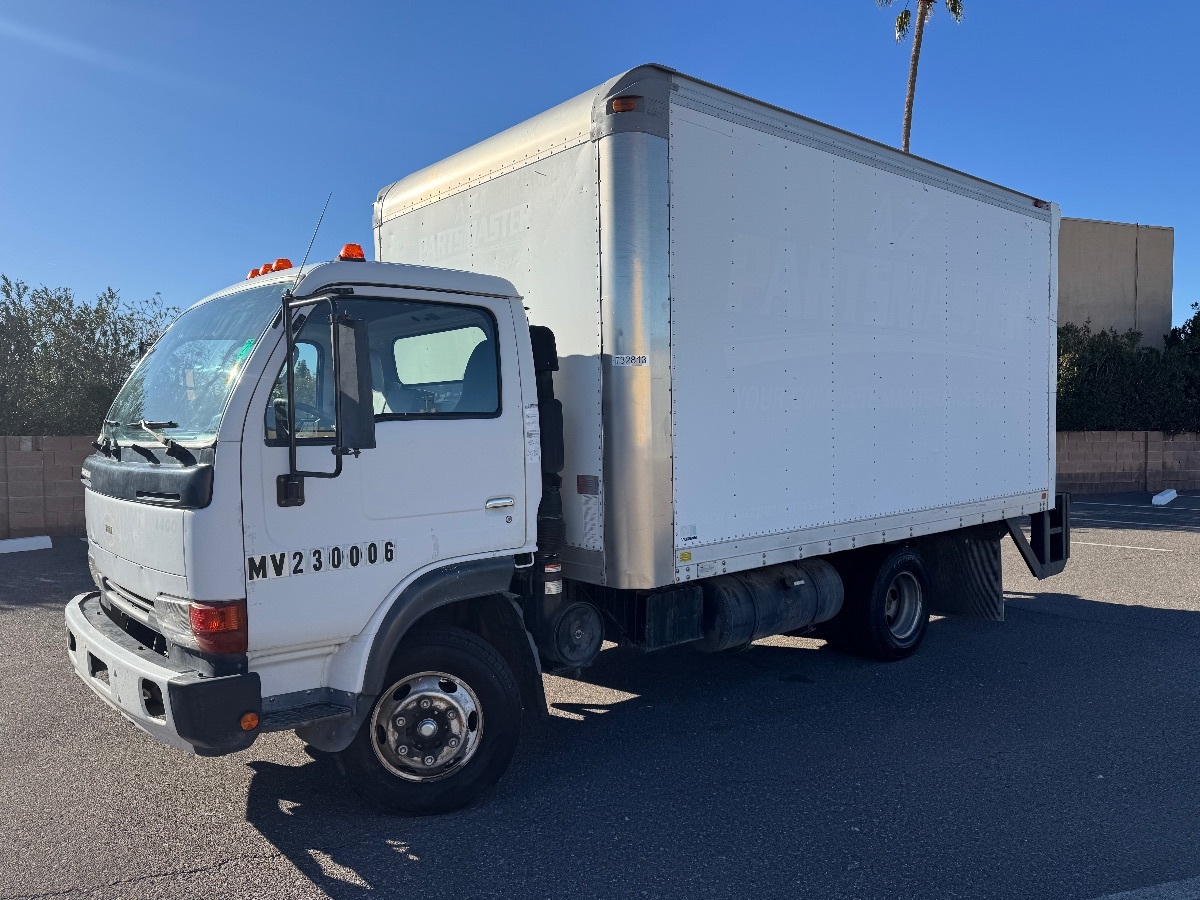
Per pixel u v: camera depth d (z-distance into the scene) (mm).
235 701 3273
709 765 4625
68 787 4305
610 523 4445
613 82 4402
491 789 4305
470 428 3990
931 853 3658
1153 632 7586
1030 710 5523
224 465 3297
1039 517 7953
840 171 5602
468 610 4391
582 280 4559
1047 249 7715
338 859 3596
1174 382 21781
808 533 5406
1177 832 3854
